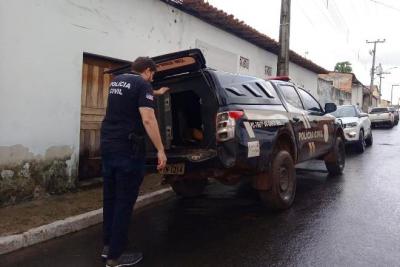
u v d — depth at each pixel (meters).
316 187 7.91
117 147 4.07
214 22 11.38
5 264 4.23
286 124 6.38
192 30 10.59
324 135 8.23
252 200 6.95
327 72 22.56
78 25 7.07
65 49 6.83
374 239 4.81
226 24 11.62
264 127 5.74
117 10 7.94
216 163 5.14
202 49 11.11
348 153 13.69
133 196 4.15
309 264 4.11
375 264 4.08
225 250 4.55
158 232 5.25
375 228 5.23
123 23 8.12
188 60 5.20
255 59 14.53
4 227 4.97
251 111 5.57
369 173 9.45
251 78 6.29
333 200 6.77
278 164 5.99
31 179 6.32
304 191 7.55
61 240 4.97
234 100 5.43
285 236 4.98
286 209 6.23
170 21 9.66
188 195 7.12
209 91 5.26
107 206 4.31
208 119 5.27
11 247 4.56
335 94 30.08
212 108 5.23
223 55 12.26
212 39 11.60
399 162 11.30
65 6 6.79
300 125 6.97
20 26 6.07
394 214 5.86
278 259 4.26
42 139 6.48
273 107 6.34
